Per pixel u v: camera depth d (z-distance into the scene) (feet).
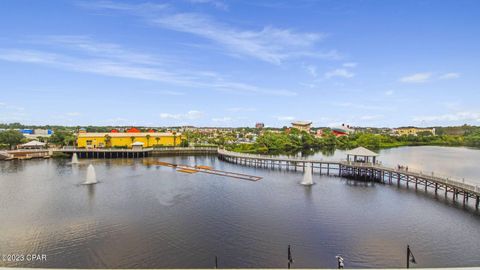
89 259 88.94
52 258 89.51
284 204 144.56
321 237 104.42
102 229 111.55
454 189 152.97
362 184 193.06
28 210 133.18
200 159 340.39
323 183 196.24
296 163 272.72
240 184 192.75
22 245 98.12
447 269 43.55
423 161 336.90
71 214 128.16
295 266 85.20
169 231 109.91
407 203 146.20
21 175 218.38
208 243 99.81
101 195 160.56
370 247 96.89
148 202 147.33
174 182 198.39
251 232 108.99
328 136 620.49
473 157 383.24
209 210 134.72
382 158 369.71
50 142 416.05
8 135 369.91
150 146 415.03
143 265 85.71
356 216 126.52
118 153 355.97
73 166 267.39
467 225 115.65
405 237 104.37
